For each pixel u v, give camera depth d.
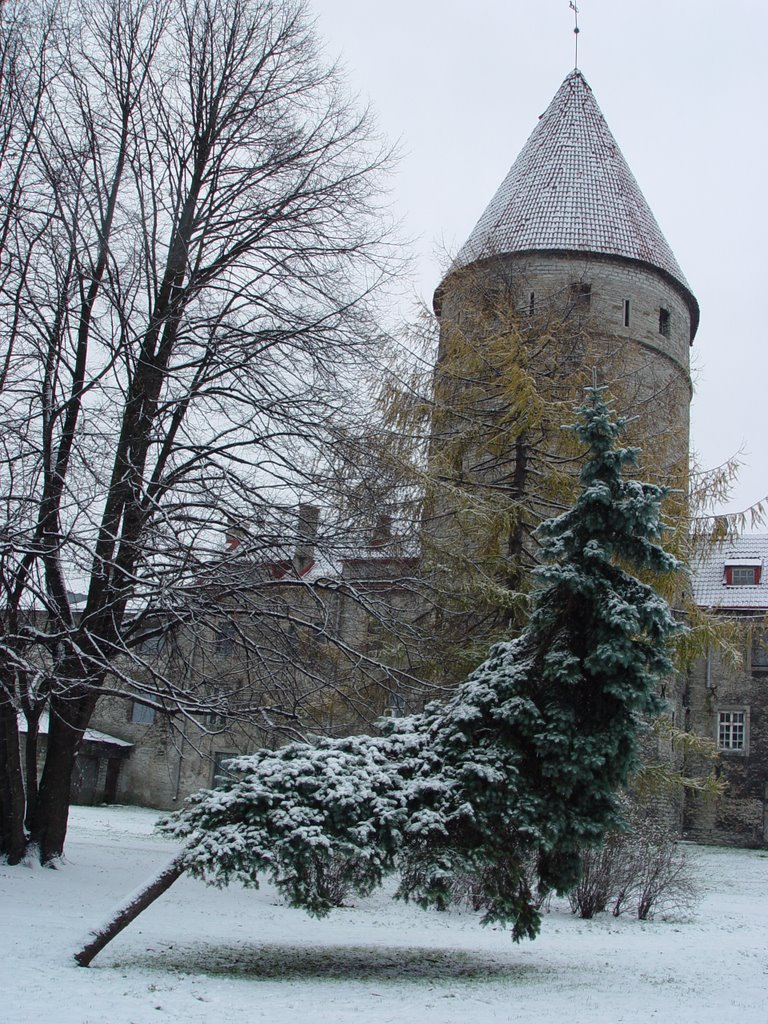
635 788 17.55
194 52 16.62
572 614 9.91
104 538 14.41
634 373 20.92
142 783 39.53
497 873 9.58
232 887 16.02
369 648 18.45
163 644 16.75
